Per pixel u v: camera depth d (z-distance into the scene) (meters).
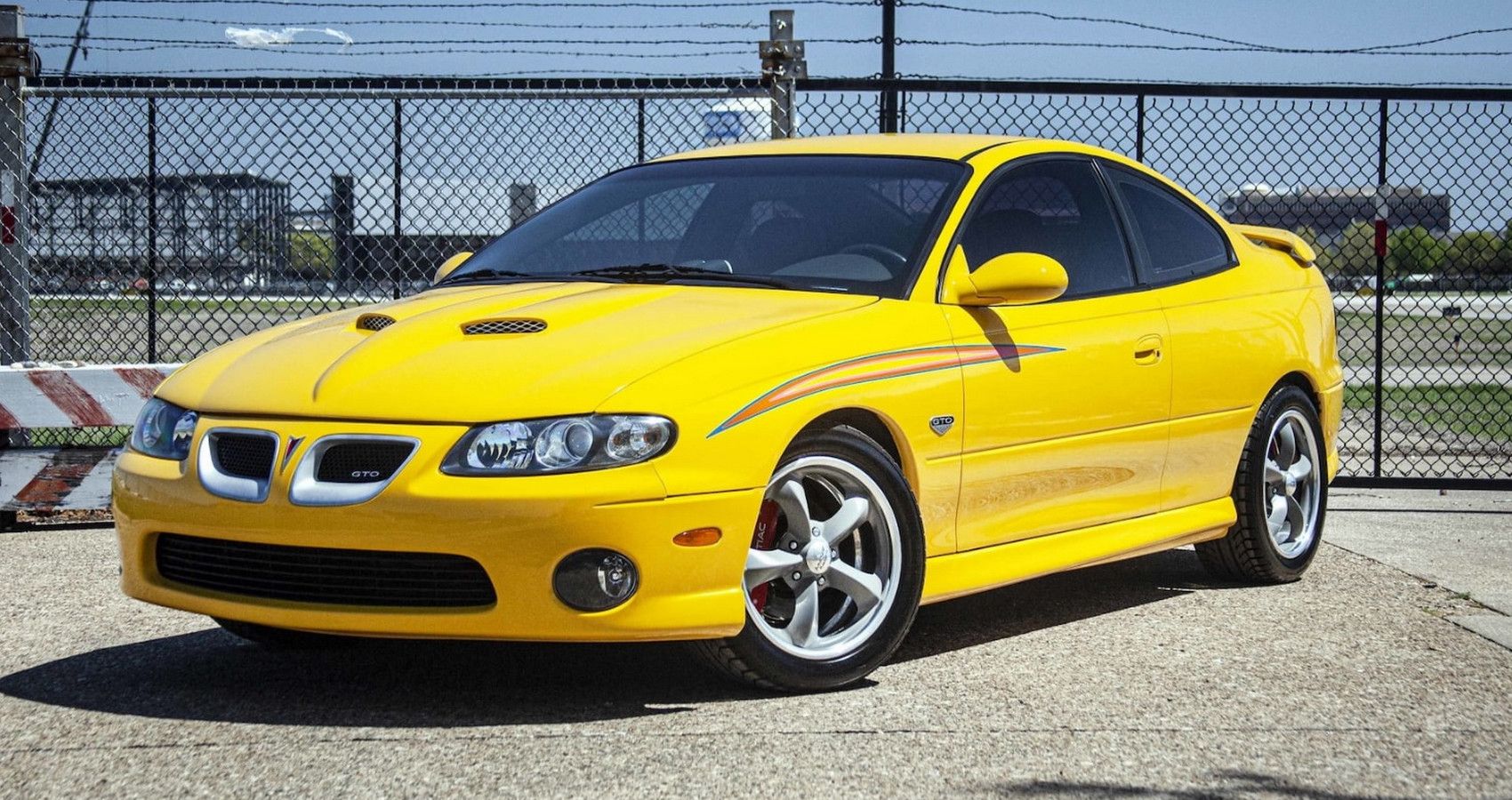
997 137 4.90
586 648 4.21
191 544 3.68
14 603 4.84
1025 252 4.52
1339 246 7.54
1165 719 3.53
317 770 3.13
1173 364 4.81
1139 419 4.68
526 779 3.07
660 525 3.40
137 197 7.21
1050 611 4.82
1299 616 4.73
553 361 3.54
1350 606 4.90
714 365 3.57
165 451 3.73
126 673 3.96
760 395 3.59
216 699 3.70
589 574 3.37
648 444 3.39
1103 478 4.59
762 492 3.56
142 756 3.23
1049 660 4.13
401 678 3.89
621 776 3.08
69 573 5.33
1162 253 5.03
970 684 3.85
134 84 7.06
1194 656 4.18
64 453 6.37
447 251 7.25
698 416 3.47
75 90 6.95
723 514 3.49
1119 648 4.27
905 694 3.75
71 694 3.74
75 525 6.48
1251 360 5.15
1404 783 3.08
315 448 3.46
